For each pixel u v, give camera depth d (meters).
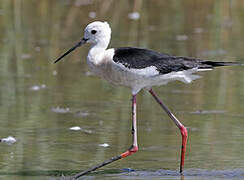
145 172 9.39
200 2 21.97
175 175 9.23
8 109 12.70
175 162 9.87
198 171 9.38
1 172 9.30
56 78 15.27
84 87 14.60
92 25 10.15
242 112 12.66
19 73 15.56
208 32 19.31
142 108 13.05
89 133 11.31
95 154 10.21
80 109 12.85
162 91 14.45
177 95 14.05
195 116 12.41
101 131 11.45
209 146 10.57
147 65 9.77
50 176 9.14
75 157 10.05
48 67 16.20
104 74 10.12
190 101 13.51
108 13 20.91
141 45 17.56
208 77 15.59
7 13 20.58
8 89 14.18
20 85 14.54
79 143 10.78
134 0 21.39
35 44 17.98
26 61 16.53
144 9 21.50
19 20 20.05
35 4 21.50
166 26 19.92
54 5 21.61
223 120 12.12
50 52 17.31
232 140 10.87
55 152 10.30
